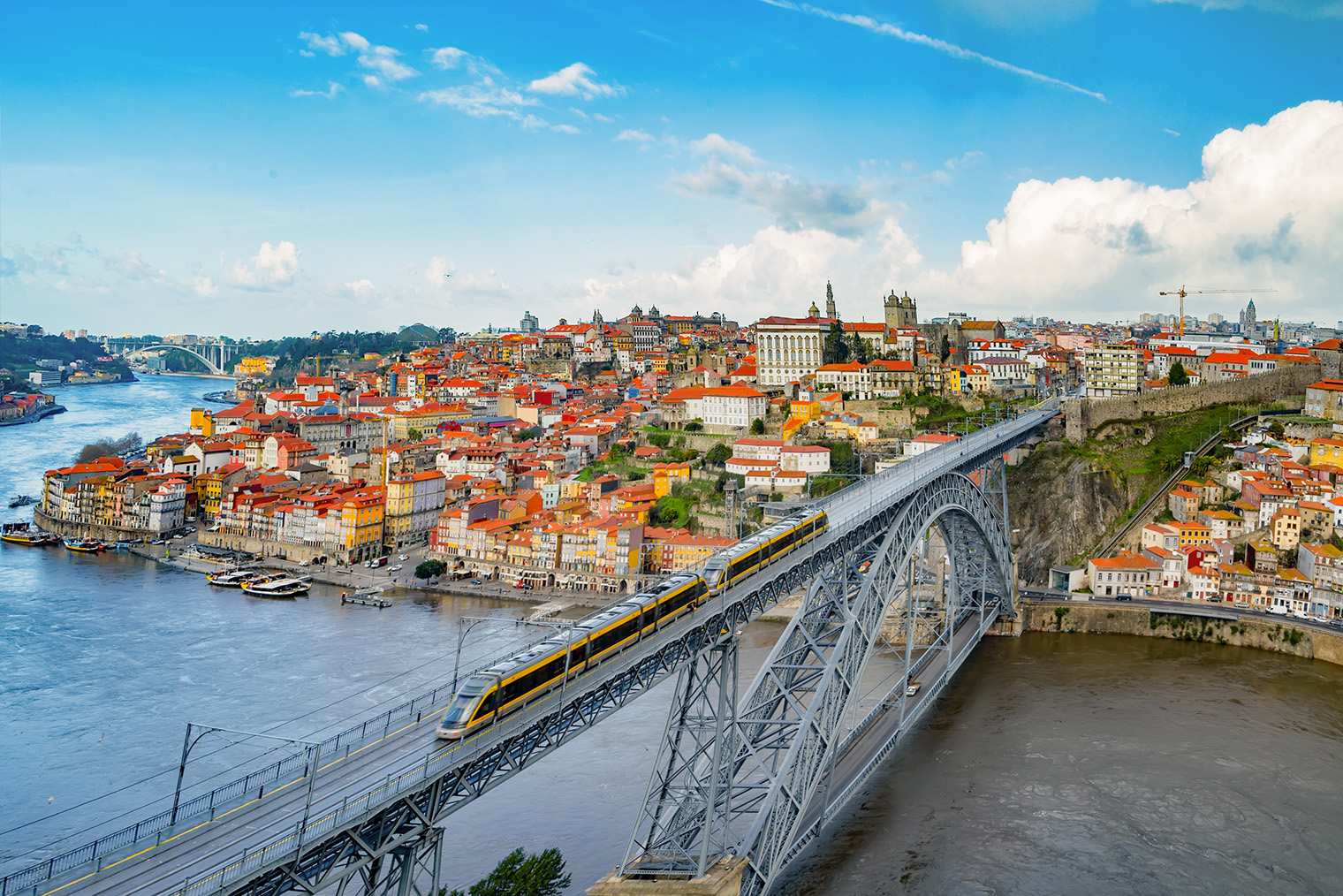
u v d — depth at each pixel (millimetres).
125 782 97562
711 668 71562
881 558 94312
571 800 93000
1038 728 114938
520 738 53125
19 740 108625
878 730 104125
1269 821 91500
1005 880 80875
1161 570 171750
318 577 197625
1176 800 95750
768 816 70375
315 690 124875
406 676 130625
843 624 85938
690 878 64250
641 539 191000
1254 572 164125
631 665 59094
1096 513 193250
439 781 47094
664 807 75125
